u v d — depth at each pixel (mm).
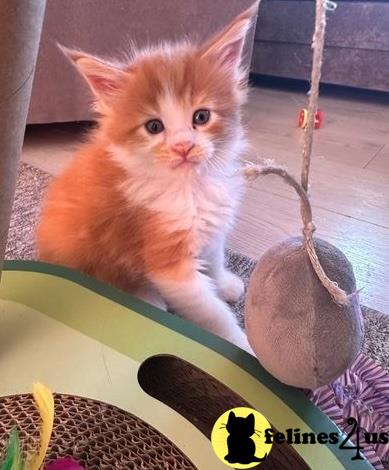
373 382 205
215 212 227
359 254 313
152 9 468
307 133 128
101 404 147
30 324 172
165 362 174
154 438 139
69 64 447
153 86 205
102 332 170
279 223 343
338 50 651
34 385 132
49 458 131
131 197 220
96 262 235
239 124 228
